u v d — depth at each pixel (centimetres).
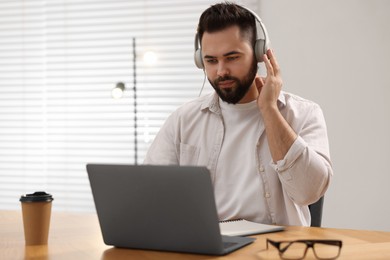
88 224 183
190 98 378
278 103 210
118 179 136
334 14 349
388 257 126
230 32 191
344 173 347
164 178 130
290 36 354
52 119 401
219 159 212
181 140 222
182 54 378
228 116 214
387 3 344
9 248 146
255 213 203
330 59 349
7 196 409
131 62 387
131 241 140
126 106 388
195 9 376
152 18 382
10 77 409
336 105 349
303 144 182
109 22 390
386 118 344
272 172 204
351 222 346
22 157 407
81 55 395
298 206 205
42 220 149
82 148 396
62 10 398
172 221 133
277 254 130
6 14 409
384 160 344
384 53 344
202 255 132
